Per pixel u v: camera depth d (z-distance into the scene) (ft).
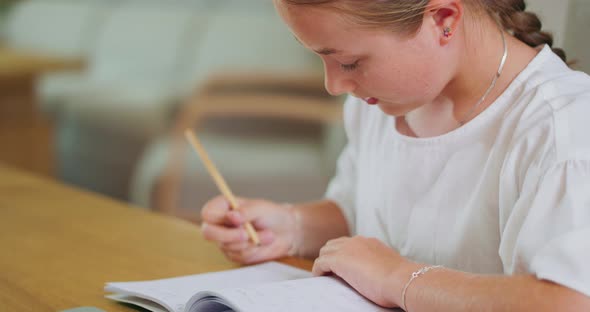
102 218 4.54
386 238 3.98
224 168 8.25
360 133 4.34
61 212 4.68
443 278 2.79
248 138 9.33
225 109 8.30
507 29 3.40
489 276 2.71
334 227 4.28
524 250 2.72
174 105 10.94
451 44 3.17
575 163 2.76
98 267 3.66
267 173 8.18
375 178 4.05
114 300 3.22
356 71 3.09
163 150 9.23
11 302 3.17
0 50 11.40
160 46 11.82
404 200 3.79
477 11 3.32
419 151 3.70
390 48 2.97
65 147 12.25
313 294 2.95
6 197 5.06
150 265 3.70
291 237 4.09
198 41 11.21
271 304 2.76
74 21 13.53
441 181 3.59
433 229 3.63
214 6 11.38
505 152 3.30
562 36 3.81
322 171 8.38
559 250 2.56
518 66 3.34
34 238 4.13
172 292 3.15
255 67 9.98
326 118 8.21
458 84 3.44
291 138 9.39
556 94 3.12
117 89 11.88
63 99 12.25
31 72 10.46
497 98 3.37
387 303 2.93
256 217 4.00
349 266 3.09
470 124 3.45
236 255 3.80
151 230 4.30
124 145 11.23
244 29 10.67
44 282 3.43
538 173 2.87
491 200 3.35
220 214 3.94
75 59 10.98
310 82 8.56
